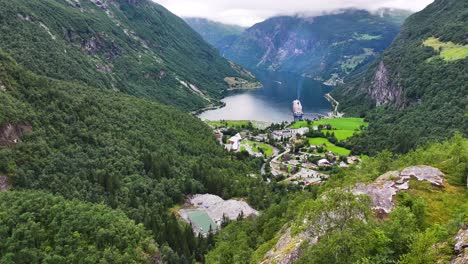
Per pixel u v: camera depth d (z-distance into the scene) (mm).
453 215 67125
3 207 103875
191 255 129875
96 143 174875
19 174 128375
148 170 181125
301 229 62688
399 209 64500
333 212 58219
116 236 101375
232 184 191250
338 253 53094
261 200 174500
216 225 153375
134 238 104562
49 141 153625
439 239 47500
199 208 166375
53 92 183000
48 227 100375
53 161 144375
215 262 101812
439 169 90062
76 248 95000
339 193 59656
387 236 55781
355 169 131375
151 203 154875
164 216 146250
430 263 44000
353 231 54719
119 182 154625
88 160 158375
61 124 168250
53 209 105562
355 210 57406
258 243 103625
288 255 64125
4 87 158750
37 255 91375
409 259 47656
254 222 127625
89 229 101375
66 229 99375
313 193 124812
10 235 95562
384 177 86438
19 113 149000
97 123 192250
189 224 146000
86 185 144125
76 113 186875
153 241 110688
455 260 41469
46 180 134750
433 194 77438
